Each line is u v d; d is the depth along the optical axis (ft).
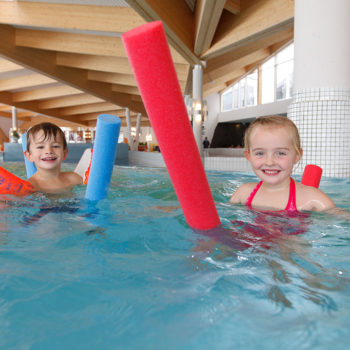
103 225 4.67
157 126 2.97
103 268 3.01
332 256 3.27
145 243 3.79
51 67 34.12
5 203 6.13
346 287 2.54
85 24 23.26
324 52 13.85
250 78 62.85
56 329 1.99
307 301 2.29
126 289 2.55
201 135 31.96
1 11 24.11
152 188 8.89
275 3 22.34
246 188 5.97
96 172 6.19
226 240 3.76
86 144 38.65
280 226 4.39
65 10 23.40
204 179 3.53
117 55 27.58
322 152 14.10
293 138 4.86
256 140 4.90
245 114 64.28
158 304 2.29
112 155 6.05
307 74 14.29
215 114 72.74
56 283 2.67
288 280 2.68
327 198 5.25
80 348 1.80
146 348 1.78
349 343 1.78
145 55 2.55
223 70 45.98
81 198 6.68
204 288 2.54
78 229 4.47
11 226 4.64
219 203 6.03
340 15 13.62
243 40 25.91
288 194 5.41
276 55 55.21
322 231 4.17
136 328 1.98
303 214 5.03
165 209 5.87
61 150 7.36
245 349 1.75
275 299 2.34
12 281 2.70
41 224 4.75
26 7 23.79
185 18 25.25
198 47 27.12
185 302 2.31
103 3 22.74
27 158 8.39
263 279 2.71
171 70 2.65
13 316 2.15
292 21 21.98
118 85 46.70
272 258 3.22
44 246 3.73
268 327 1.96
